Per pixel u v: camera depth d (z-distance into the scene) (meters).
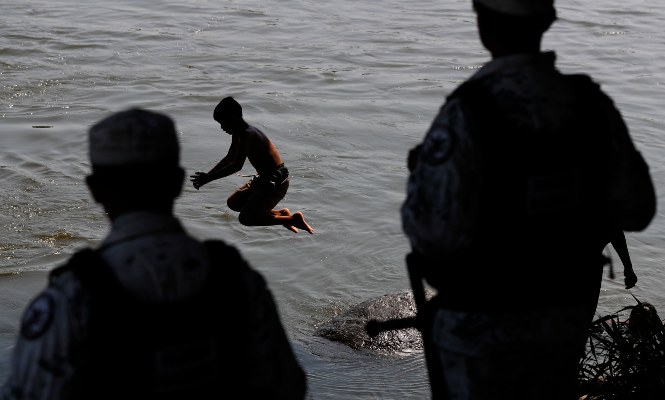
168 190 5.62
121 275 5.28
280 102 36.84
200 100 37.38
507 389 6.89
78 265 5.28
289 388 5.83
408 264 7.18
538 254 6.64
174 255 5.39
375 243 24.05
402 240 24.30
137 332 5.21
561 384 7.07
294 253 23.42
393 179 28.77
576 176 6.62
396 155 31.11
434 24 54.72
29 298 20.20
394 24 54.41
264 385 5.69
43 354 5.15
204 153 30.98
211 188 27.89
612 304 20.45
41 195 26.72
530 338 6.77
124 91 38.47
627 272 13.20
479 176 6.41
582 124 6.59
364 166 29.84
